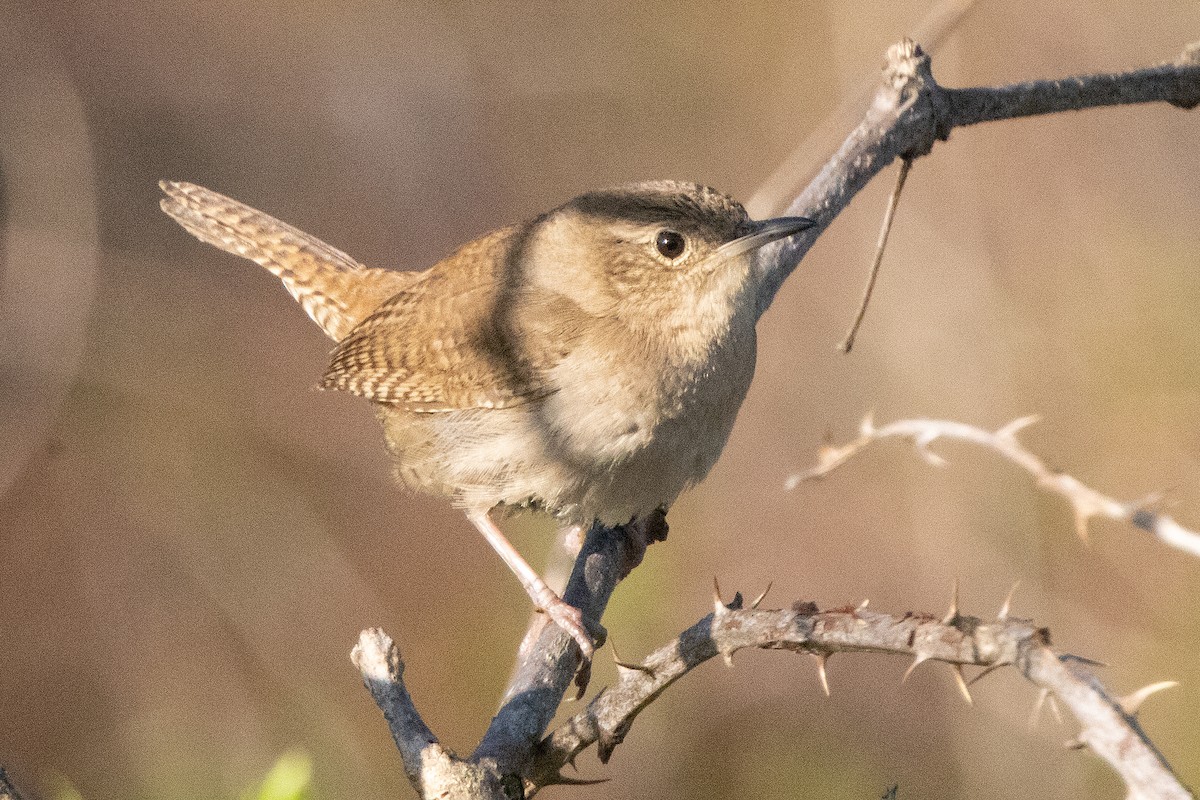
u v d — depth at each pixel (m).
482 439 6.91
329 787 11.11
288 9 16.33
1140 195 13.46
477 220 15.87
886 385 12.85
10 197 13.20
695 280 6.57
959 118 6.86
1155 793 3.61
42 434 12.64
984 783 10.71
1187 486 11.92
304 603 12.57
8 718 11.77
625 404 6.54
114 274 14.55
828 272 13.41
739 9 15.44
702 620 4.66
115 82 15.73
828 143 8.38
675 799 10.79
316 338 14.47
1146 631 11.18
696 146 15.66
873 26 13.77
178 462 13.23
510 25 16.05
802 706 11.20
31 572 12.57
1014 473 11.96
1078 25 13.58
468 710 11.73
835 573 12.16
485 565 12.78
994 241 13.38
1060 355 12.73
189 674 12.03
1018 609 11.45
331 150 16.06
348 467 13.44
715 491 12.80
